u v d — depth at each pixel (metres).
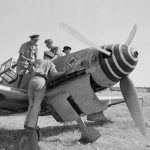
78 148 6.05
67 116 5.97
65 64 6.16
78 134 7.67
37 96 5.79
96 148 6.06
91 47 5.98
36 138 5.69
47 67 6.00
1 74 7.39
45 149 5.95
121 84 6.05
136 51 5.56
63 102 5.93
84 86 5.76
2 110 7.06
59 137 7.24
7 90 5.97
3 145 6.42
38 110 5.81
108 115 11.20
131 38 6.21
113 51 5.55
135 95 5.96
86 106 5.81
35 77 5.91
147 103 14.66
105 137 7.20
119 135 7.46
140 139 7.03
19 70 6.89
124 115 11.16
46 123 10.00
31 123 5.66
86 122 9.75
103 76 5.65
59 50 7.13
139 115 5.95
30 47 6.99
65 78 6.00
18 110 7.02
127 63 5.48
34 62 6.28
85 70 5.79
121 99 9.60
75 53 6.19
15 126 9.52
